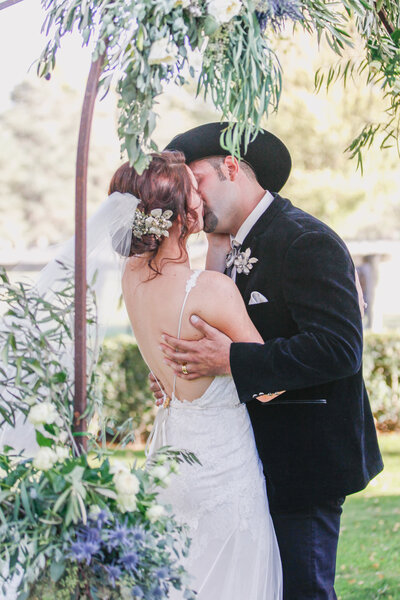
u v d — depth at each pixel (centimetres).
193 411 233
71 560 171
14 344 180
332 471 245
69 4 201
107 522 173
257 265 250
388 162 820
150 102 185
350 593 383
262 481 241
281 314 245
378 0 252
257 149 270
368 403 264
